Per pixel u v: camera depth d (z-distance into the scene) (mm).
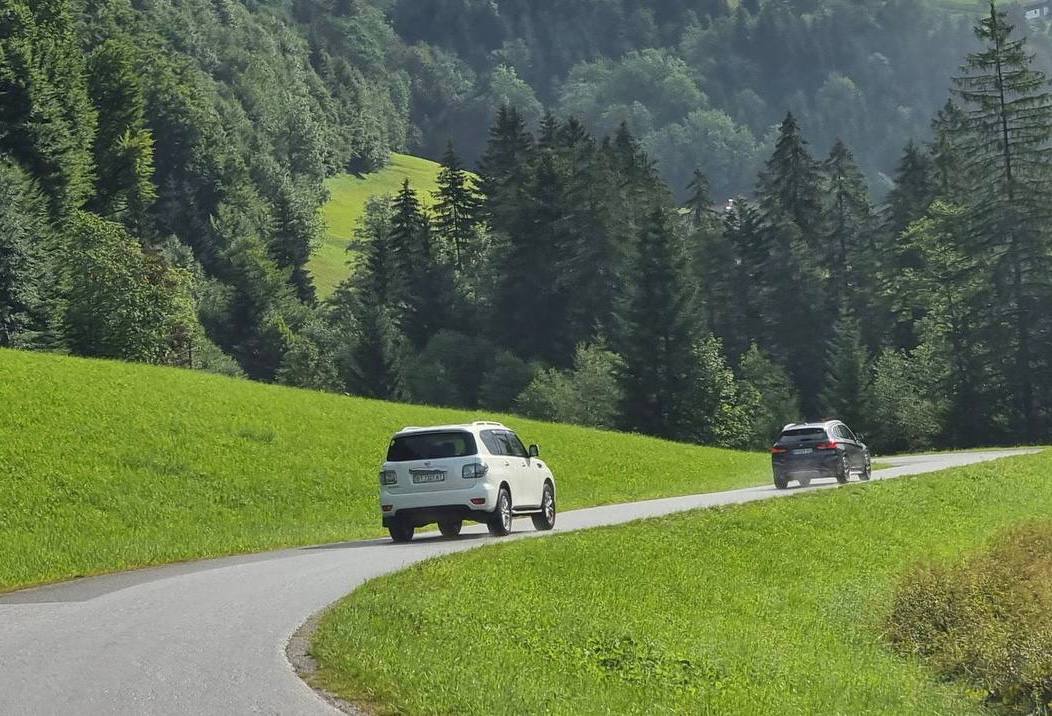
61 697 24469
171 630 32750
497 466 60781
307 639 30859
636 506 86000
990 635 44312
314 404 126375
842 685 34125
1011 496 96375
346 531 76312
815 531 69062
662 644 34625
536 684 27094
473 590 39500
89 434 94312
